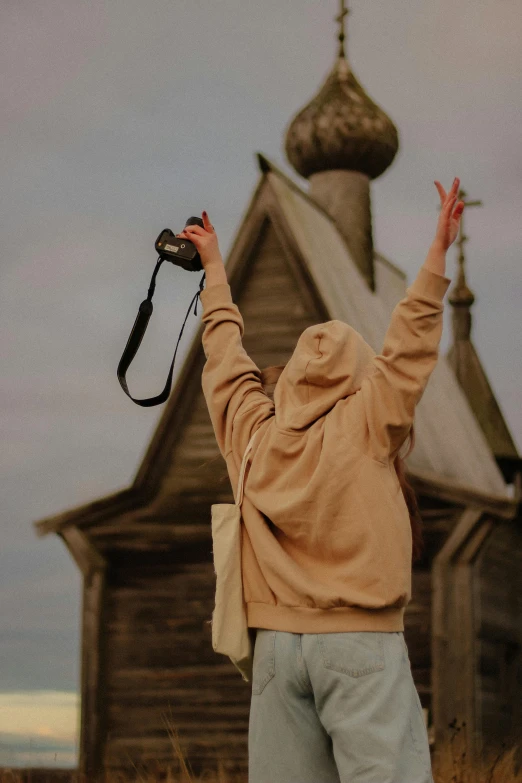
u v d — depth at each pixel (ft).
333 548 7.16
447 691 37.37
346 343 7.64
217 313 8.73
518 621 43.98
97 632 39.83
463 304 54.34
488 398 53.16
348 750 6.86
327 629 7.05
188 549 39.86
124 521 40.57
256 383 8.40
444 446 45.93
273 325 42.50
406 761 6.82
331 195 52.24
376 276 52.29
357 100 53.16
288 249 42.63
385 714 6.88
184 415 40.88
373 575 7.03
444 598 38.09
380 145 52.60
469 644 37.81
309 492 7.17
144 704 38.81
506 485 51.62
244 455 7.81
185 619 39.24
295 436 7.47
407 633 38.29
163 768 37.09
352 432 7.27
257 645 7.38
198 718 38.19
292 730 7.19
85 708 38.99
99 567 40.22
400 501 7.28
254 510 7.56
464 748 30.81
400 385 7.24
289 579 7.16
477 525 38.45
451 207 7.50
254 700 7.34
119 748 38.34
